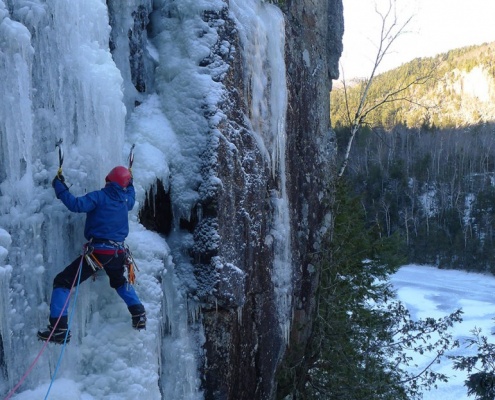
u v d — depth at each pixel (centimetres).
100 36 561
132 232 602
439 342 1341
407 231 5175
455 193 5991
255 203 785
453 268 4984
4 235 432
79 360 508
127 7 680
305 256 1128
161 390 638
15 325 442
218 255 682
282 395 1038
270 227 892
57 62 496
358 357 1184
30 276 461
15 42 441
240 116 755
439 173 6359
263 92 854
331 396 1112
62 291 464
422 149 7019
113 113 550
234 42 743
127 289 513
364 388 1117
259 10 872
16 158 449
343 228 1243
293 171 1065
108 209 480
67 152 503
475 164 6762
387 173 5903
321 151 1227
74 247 509
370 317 1275
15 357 441
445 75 14275
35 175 475
